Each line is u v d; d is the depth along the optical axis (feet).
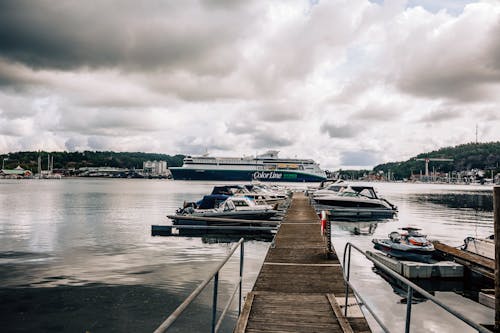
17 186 347.36
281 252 41.29
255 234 78.89
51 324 29.96
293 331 19.17
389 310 33.63
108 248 60.39
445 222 102.06
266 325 19.97
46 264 48.75
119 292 37.50
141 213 114.83
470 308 33.78
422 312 33.04
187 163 456.86
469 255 40.65
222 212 84.12
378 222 100.27
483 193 310.65
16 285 39.45
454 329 29.73
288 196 135.64
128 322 30.45
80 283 40.34
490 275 37.11
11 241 65.62
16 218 99.50
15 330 28.84
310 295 25.05
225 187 129.39
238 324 19.94
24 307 33.32
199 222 82.58
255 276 44.04
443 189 425.69
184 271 45.83
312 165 470.39
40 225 86.33
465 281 39.93
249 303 23.27
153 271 45.62
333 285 29.14
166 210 125.29
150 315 31.86
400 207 158.92
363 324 22.06
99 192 248.11
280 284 29.37
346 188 123.34
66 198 184.65
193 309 33.19
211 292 37.86
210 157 462.60
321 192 127.13
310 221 68.39
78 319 30.91
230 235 77.66
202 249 61.00
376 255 47.75
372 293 37.96
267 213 84.53
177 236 74.90
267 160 462.60
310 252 41.27
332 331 19.20
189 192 253.24
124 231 78.89
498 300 22.39
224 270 46.78
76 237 70.38
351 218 108.27
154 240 69.10
